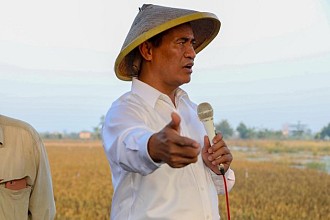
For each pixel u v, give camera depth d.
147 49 2.05
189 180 2.00
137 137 1.73
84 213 5.69
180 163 1.54
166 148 1.54
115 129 1.88
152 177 1.96
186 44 2.03
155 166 1.66
